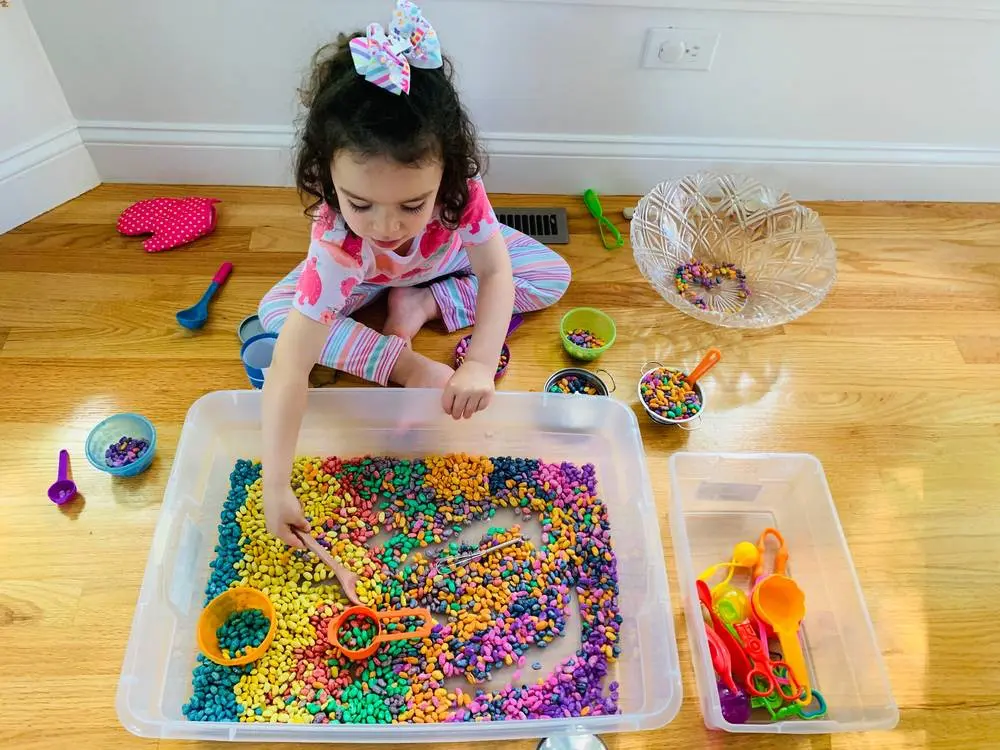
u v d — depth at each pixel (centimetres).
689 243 171
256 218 170
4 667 110
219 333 149
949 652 120
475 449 136
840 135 178
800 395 150
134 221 164
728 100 168
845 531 133
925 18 154
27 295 152
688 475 133
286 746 106
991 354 160
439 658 112
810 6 150
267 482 108
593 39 154
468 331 154
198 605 117
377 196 93
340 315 141
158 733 98
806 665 117
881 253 178
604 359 152
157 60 153
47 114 158
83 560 120
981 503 138
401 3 87
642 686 113
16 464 130
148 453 129
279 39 151
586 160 177
